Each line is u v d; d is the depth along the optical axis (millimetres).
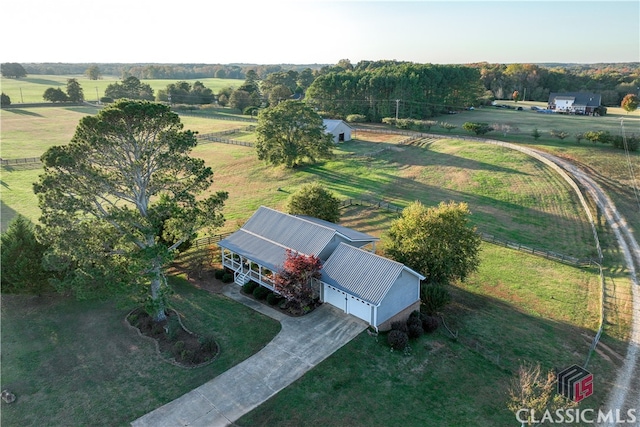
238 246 30781
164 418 18406
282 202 48531
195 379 20672
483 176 56156
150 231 23141
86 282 22750
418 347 23859
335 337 23953
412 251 29266
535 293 31359
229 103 126688
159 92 139250
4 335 23578
